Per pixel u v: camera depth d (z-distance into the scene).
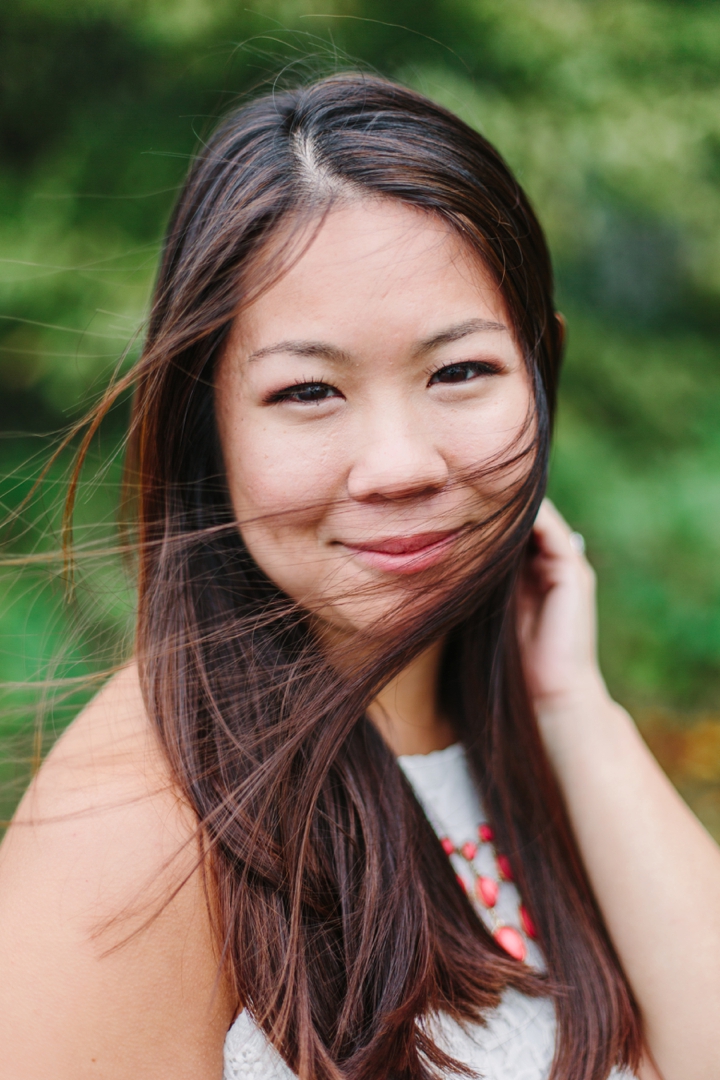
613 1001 0.93
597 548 2.96
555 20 2.74
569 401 3.10
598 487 2.92
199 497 0.90
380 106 0.82
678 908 0.97
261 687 0.86
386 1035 0.77
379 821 0.86
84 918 0.72
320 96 0.83
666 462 3.09
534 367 0.87
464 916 0.90
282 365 0.76
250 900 0.77
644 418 3.16
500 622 1.05
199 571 0.90
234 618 0.89
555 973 0.92
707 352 3.42
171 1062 0.75
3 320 2.40
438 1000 0.83
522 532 0.87
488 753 1.04
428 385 0.78
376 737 0.90
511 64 2.76
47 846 0.75
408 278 0.75
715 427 3.18
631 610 2.99
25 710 0.91
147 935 0.73
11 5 2.39
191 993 0.76
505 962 0.88
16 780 0.94
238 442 0.82
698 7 2.92
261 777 0.80
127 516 0.96
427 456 0.77
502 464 0.80
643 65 2.88
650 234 3.34
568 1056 0.86
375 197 0.75
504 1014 0.87
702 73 2.91
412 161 0.77
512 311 0.81
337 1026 0.78
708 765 2.81
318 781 0.81
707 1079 0.92
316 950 0.80
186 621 0.88
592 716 1.12
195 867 0.75
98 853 0.74
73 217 2.48
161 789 0.78
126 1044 0.72
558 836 1.03
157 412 0.88
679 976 0.95
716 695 3.04
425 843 0.92
